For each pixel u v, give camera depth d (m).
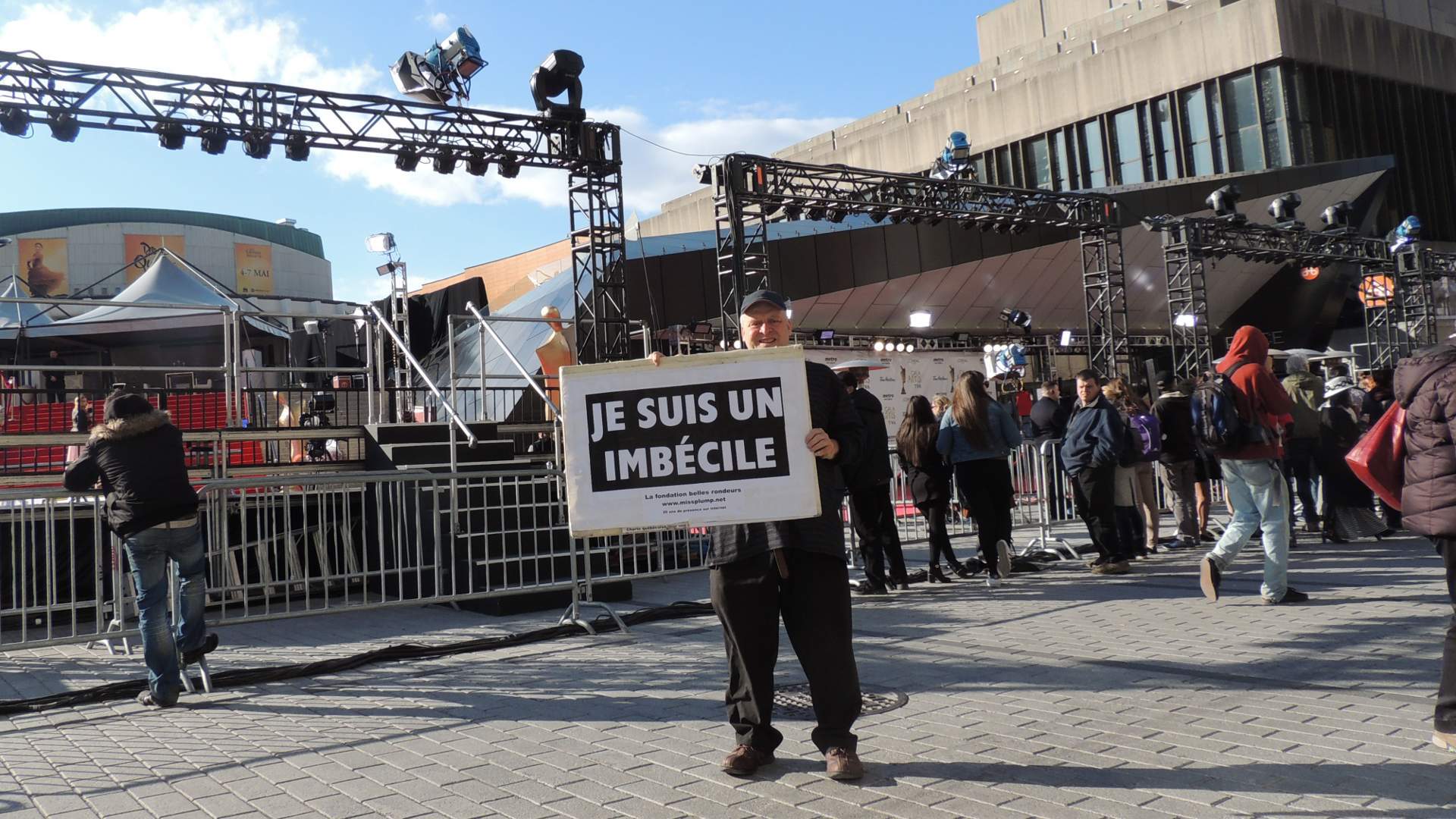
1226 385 6.89
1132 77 46.25
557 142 16.20
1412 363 3.77
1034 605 7.38
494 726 4.60
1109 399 10.36
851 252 25.05
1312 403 10.62
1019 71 50.41
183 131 13.34
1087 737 4.00
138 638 7.21
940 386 24.34
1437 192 47.81
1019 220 20.17
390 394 12.24
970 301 28.45
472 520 8.38
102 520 8.59
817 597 3.65
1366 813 3.06
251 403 11.20
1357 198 33.59
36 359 16.34
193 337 16.66
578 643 6.69
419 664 6.16
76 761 4.21
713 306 22.55
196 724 4.82
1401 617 6.19
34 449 9.35
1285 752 3.69
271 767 4.04
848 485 8.12
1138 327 34.00
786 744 4.10
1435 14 52.81
